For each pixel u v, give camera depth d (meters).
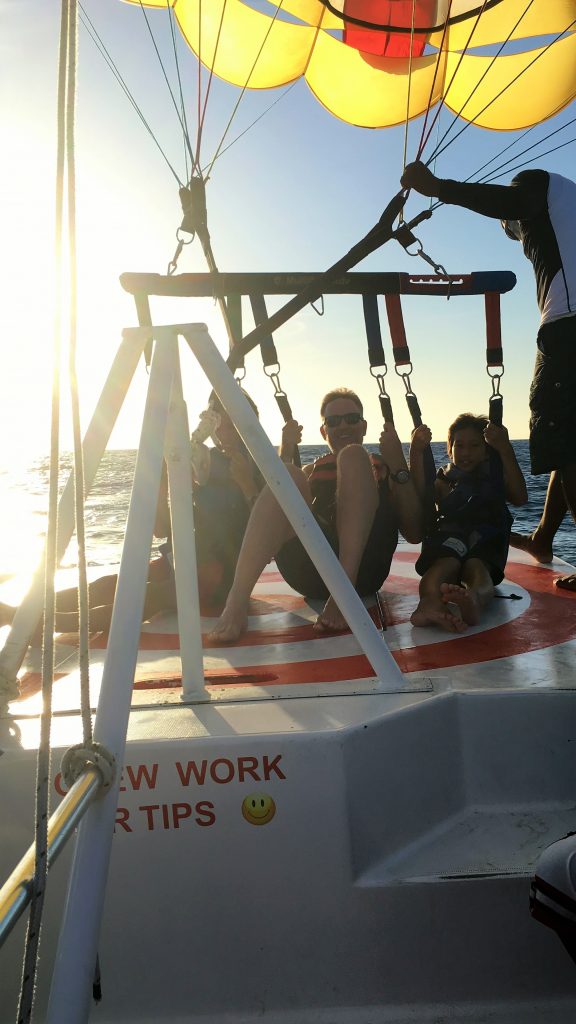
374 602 3.04
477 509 2.94
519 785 1.90
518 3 4.01
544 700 1.91
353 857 1.60
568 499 2.86
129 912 1.61
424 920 1.60
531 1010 1.59
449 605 2.94
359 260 2.54
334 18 4.13
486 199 2.57
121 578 1.44
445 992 1.60
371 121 4.59
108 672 1.34
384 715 1.73
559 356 2.72
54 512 0.86
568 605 2.95
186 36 4.21
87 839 1.16
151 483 1.56
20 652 1.95
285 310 2.57
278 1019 1.59
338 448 3.06
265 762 1.61
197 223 2.96
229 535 3.09
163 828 1.61
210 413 2.78
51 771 1.62
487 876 1.60
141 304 3.02
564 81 4.20
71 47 0.84
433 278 3.01
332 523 2.91
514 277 2.97
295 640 2.61
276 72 4.43
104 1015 1.60
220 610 3.17
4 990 1.59
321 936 1.60
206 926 1.61
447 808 1.85
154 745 1.61
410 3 3.90
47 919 1.59
